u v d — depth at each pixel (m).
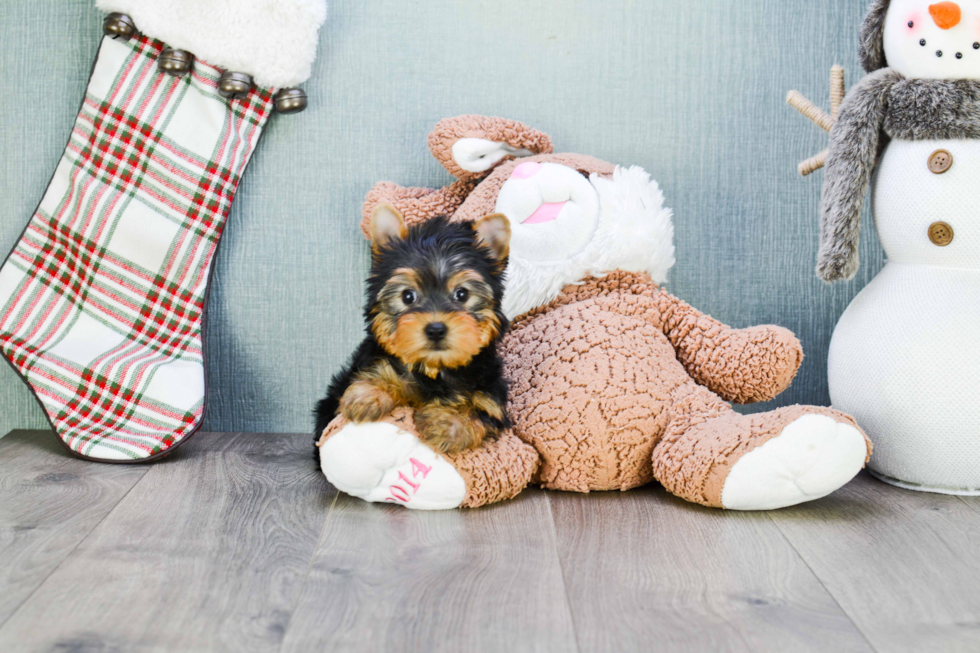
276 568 1.21
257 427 2.00
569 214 1.69
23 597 1.11
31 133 1.93
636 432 1.54
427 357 1.33
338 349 1.99
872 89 1.59
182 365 1.84
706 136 1.97
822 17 1.94
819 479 1.41
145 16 1.78
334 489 1.58
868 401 1.61
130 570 1.20
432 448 1.41
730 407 1.63
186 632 1.03
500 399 1.45
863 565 1.25
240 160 1.88
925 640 1.03
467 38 1.93
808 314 2.01
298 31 1.81
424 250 1.38
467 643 1.01
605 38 1.94
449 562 1.24
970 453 1.55
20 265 1.85
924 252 1.59
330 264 1.97
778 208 1.98
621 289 1.74
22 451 1.80
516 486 1.50
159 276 1.87
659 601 1.12
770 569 1.23
